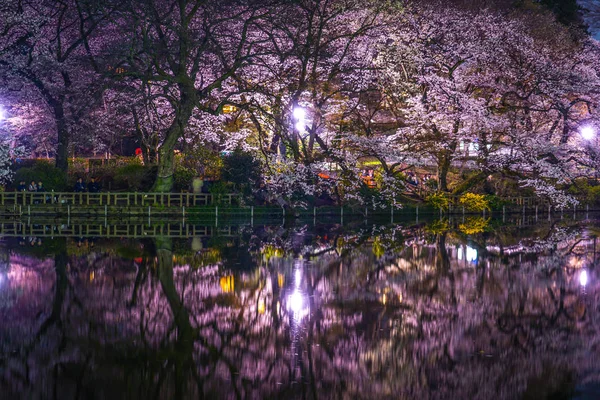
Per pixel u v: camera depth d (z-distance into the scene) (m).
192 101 38.19
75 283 17.53
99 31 47.09
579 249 26.55
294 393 9.27
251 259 22.66
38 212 42.28
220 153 49.75
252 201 45.28
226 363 10.65
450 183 55.12
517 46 44.62
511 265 21.69
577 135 48.06
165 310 14.36
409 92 46.97
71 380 9.80
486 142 45.97
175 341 11.90
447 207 49.03
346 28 44.66
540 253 25.09
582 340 12.11
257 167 45.12
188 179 45.91
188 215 42.81
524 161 45.88
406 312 14.35
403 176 49.78
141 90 36.97
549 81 43.69
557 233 34.56
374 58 47.28
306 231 34.78
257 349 11.40
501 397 9.06
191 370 10.30
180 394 9.21
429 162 49.66
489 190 55.38
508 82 46.38
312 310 14.52
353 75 44.69
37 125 49.38
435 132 46.72
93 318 13.57
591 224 42.09
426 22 46.75
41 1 44.50
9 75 41.75
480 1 53.31
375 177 48.94
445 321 13.54
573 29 57.12
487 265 21.64
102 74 39.25
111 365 10.52
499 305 15.21
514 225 40.75
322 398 9.06
